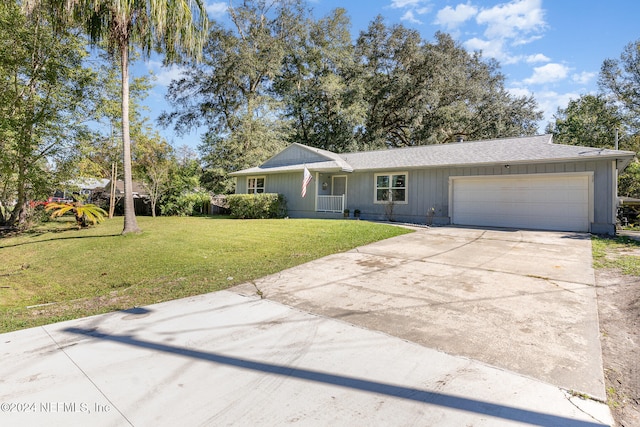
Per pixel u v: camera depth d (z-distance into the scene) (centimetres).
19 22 1345
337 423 202
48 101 1488
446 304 419
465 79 2817
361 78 2903
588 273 548
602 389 235
